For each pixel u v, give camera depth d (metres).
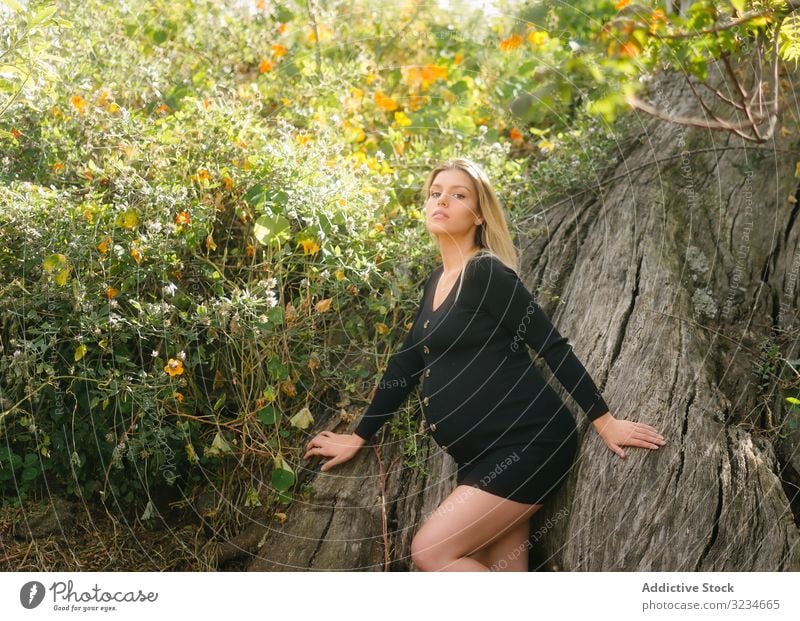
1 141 2.88
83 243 2.53
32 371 2.50
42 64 2.68
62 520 2.57
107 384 2.44
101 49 3.41
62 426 2.59
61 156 2.92
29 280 2.58
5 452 2.54
